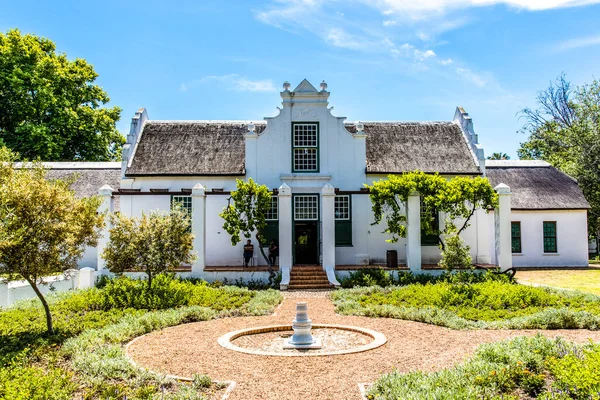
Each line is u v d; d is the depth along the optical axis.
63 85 37.47
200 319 15.12
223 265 26.06
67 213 12.52
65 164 31.53
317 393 8.51
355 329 13.39
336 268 24.09
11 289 17.80
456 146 28.75
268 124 26.45
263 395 8.44
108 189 24.19
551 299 16.80
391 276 23.00
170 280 19.75
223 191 24.14
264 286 22.48
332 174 26.45
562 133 44.41
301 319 12.02
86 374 9.35
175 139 28.11
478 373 8.64
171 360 10.48
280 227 23.55
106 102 41.75
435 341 12.02
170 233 18.14
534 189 32.56
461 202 23.64
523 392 8.16
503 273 22.30
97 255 25.12
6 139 34.81
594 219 39.94
